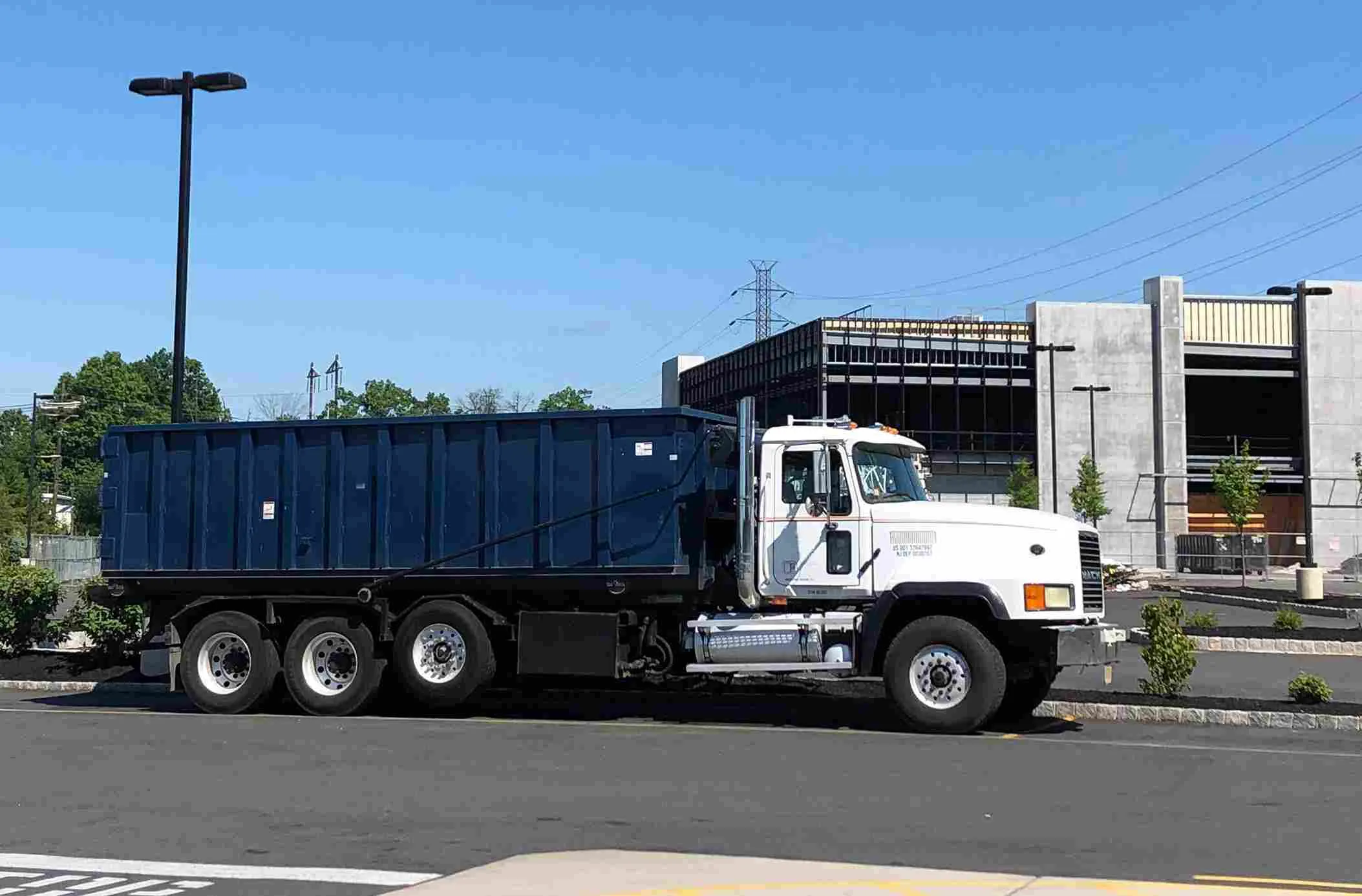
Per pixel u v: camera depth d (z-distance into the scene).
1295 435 71.19
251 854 8.97
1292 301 69.19
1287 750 13.52
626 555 16.06
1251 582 53.81
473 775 12.07
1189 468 69.00
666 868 8.25
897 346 65.81
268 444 17.59
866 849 8.94
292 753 13.53
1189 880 8.01
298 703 17.11
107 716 17.02
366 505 17.12
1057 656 14.63
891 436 16.28
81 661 21.55
